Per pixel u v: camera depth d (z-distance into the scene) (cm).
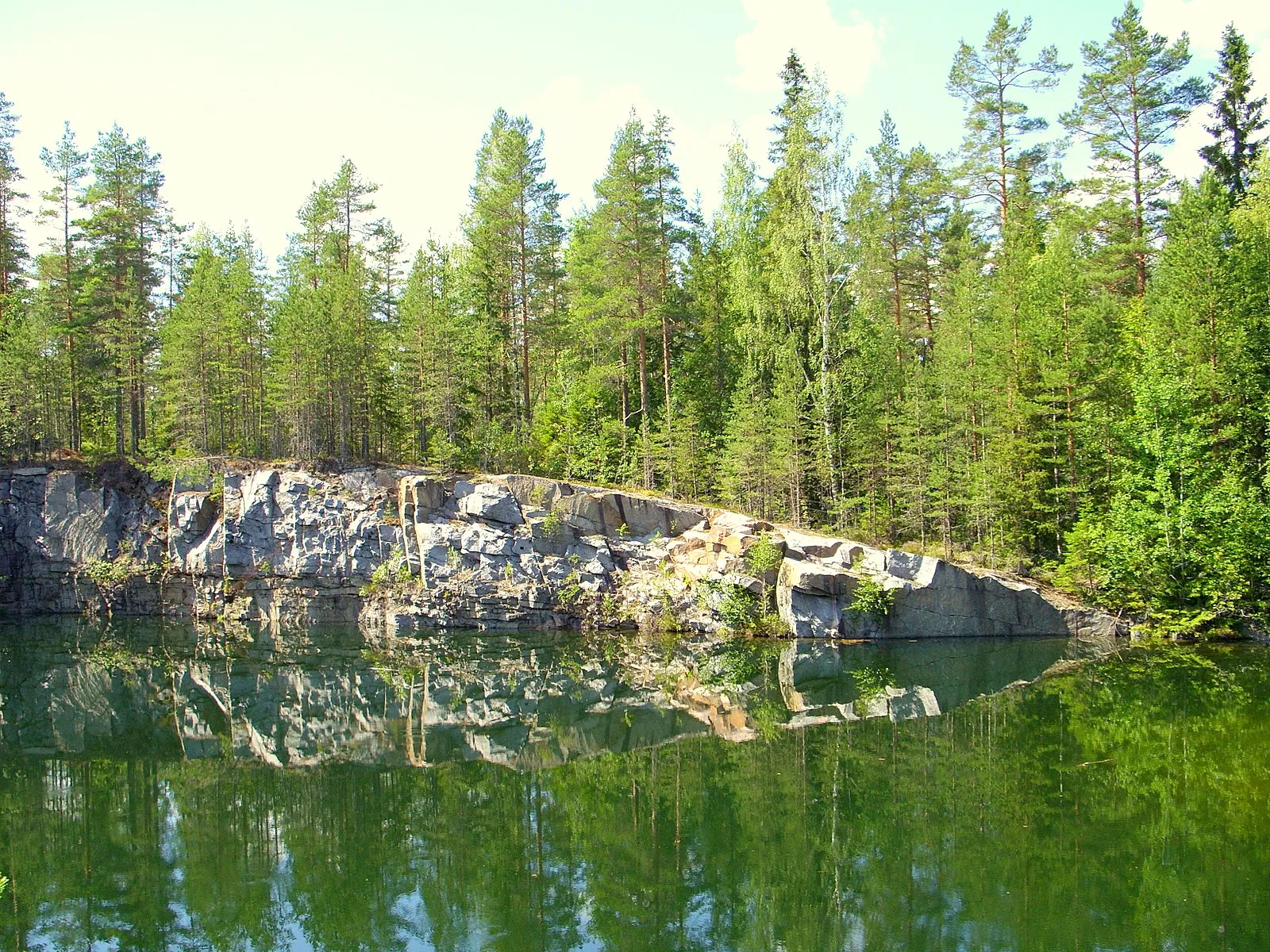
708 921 1411
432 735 2588
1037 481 3862
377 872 1655
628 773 2164
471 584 4141
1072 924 1302
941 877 1484
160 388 5344
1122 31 4181
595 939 1364
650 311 4544
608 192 4466
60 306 5144
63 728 2758
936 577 3672
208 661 3675
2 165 5234
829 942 1298
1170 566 3472
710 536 4025
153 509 4738
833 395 4081
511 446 4703
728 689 2980
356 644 3944
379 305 5453
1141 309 3900
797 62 4822
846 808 1833
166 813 2005
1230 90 4284
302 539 4419
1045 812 1753
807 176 4191
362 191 5672
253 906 1534
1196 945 1229
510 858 1697
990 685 2844
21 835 1889
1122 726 2306
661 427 4622
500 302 5091
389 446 5303
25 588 4691
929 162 5059
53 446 5238
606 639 3853
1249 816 1691
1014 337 3891
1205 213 3481
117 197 5169
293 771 2295
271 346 5128
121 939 1421
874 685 2927
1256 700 2514
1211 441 3372
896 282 5053
